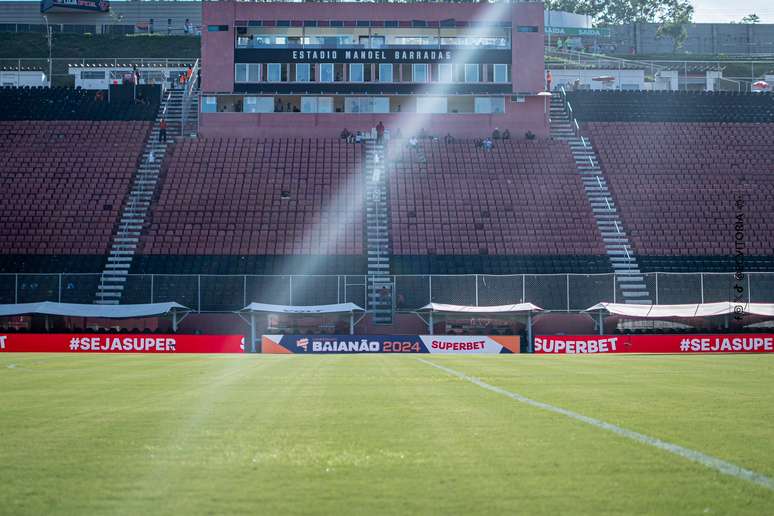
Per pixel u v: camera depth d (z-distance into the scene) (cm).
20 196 6681
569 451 959
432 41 7800
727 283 5684
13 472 850
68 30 12500
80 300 5619
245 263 6134
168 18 12756
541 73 7775
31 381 2161
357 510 695
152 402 1550
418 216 6619
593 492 755
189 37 11781
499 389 1833
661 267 6225
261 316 5462
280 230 6431
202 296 5506
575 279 5678
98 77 9675
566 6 15662
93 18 12512
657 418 1267
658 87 10231
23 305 5112
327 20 7725
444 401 1546
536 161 7294
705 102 8281
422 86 7719
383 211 6656
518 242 6406
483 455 935
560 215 6694
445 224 6550
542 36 7788
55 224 6419
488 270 6131
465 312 5266
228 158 7175
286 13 7694
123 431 1134
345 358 3822
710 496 737
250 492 758
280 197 6756
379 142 7388
